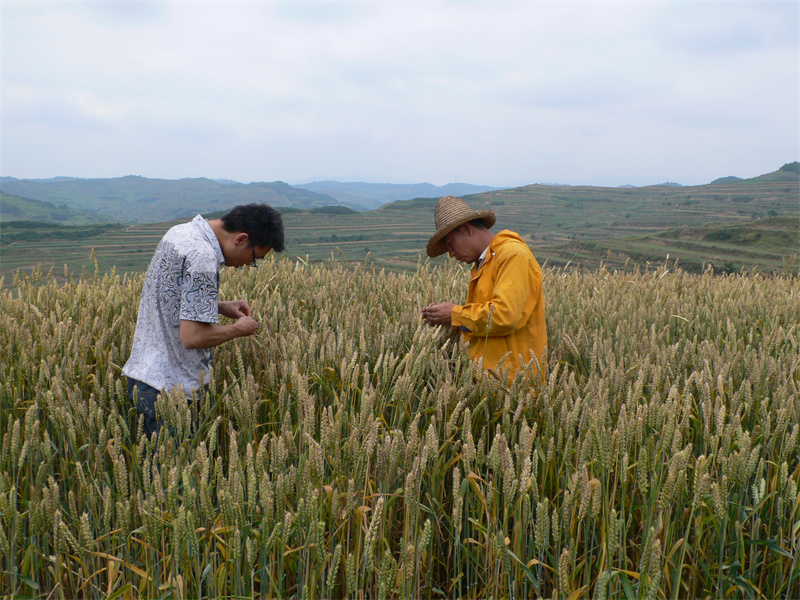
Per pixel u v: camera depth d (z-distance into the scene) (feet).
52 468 8.23
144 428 10.08
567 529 6.66
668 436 6.82
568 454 7.29
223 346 11.46
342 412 7.64
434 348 10.36
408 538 6.40
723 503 6.26
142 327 10.05
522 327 11.53
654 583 5.35
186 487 6.15
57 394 8.44
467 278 19.66
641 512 7.34
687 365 11.82
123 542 6.43
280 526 6.07
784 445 7.85
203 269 9.52
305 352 10.08
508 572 6.28
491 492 6.57
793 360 9.84
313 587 6.06
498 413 8.75
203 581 7.18
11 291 16.10
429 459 7.66
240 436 8.37
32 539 6.58
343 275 19.07
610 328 14.05
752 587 6.88
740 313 16.19
